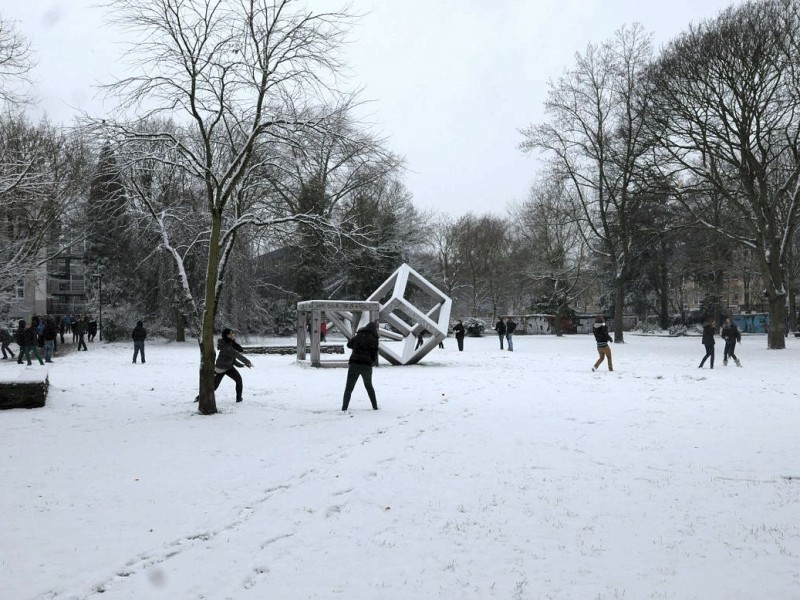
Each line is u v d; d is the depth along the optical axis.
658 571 5.05
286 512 6.52
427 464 8.53
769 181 36.25
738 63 30.12
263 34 12.59
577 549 5.53
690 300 92.06
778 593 4.63
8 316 40.47
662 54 32.44
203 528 6.02
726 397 15.27
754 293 73.62
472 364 25.72
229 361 14.02
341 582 4.85
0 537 5.75
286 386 17.62
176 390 16.70
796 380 18.94
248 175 14.23
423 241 56.31
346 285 52.12
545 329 66.12
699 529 6.02
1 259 30.89
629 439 10.21
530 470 8.23
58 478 7.77
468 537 5.82
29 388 13.52
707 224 33.38
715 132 30.88
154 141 13.32
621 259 47.34
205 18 12.48
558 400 14.79
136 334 26.08
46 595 4.62
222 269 13.98
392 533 5.92
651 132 32.09
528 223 61.81
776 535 5.83
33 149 23.67
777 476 7.91
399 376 20.61
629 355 31.08
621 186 44.50
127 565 5.16
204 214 16.73
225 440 10.12
